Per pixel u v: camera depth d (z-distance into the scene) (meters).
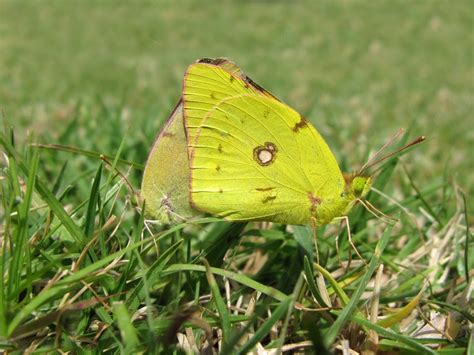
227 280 0.13
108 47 0.65
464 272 0.14
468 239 0.14
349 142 0.25
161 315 0.13
